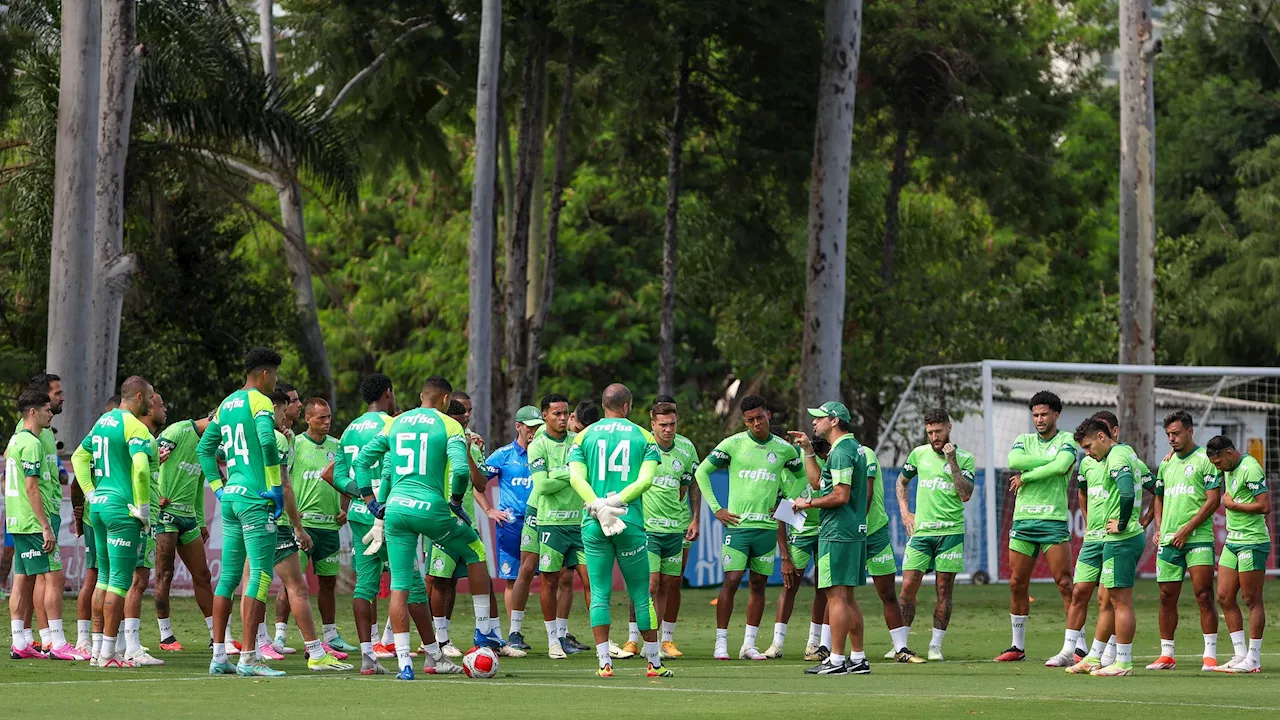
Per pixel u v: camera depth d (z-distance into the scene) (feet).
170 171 375.25
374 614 150.92
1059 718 113.39
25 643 165.17
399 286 594.24
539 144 385.70
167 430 171.42
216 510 276.82
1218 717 115.03
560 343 556.10
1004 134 445.37
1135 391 371.35
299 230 416.46
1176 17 591.37
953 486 181.98
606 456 144.66
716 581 329.93
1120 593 159.33
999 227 545.44
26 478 162.30
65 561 263.08
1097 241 568.82
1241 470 164.86
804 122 377.91
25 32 327.88
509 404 382.01
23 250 352.08
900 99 453.17
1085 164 592.60
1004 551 367.25
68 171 279.90
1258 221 541.34
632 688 134.51
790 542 184.03
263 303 418.31
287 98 335.88
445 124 409.28
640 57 354.74
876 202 494.18
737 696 127.75
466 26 367.45
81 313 279.28
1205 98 577.43
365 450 146.10
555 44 384.27
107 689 130.21
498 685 136.36
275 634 183.21
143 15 318.24
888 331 461.78
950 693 132.98
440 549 163.53
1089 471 167.63
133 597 156.15
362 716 110.42
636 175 428.15
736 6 344.69
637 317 558.15
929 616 264.72
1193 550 165.89
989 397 353.92
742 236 415.03
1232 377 405.18
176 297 402.93
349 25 376.48
